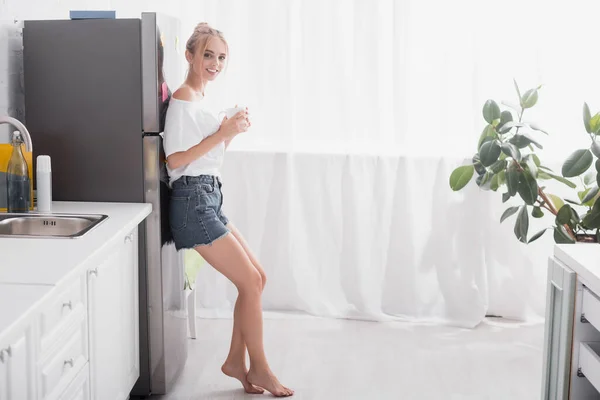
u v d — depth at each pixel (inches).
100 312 90.0
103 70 112.0
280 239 158.7
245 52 155.2
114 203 113.0
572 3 149.7
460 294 155.4
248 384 120.0
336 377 126.8
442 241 155.9
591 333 88.3
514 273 156.7
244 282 114.3
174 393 119.3
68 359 78.0
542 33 150.6
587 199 131.7
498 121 142.6
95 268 87.4
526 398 119.2
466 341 144.9
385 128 155.6
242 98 156.3
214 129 113.3
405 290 157.8
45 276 71.9
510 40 151.3
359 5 150.8
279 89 154.9
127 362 104.9
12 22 111.8
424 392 121.3
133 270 107.8
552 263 94.2
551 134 154.1
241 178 157.8
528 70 151.9
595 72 151.1
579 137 153.3
